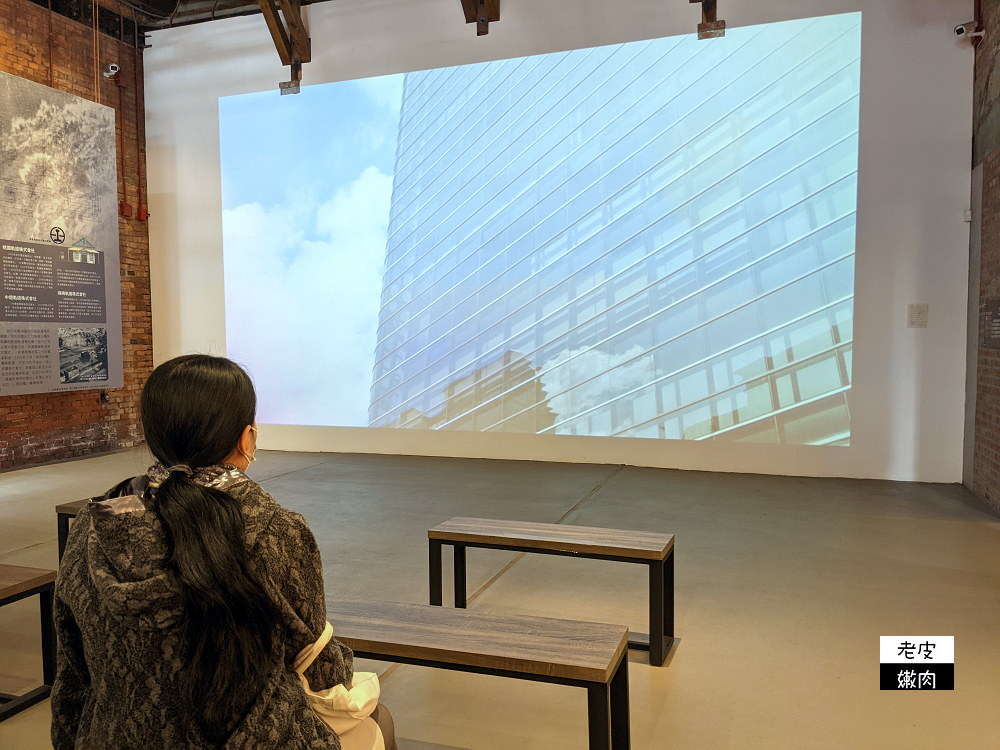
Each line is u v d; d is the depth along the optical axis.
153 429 0.93
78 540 0.92
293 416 7.08
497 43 6.20
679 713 2.02
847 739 1.88
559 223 6.11
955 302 5.07
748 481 5.29
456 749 1.86
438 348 6.55
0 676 2.28
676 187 5.73
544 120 6.11
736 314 5.60
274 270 7.10
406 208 6.61
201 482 0.90
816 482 5.23
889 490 4.95
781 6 5.37
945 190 5.05
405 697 2.16
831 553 3.54
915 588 3.04
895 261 5.18
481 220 6.36
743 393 5.61
